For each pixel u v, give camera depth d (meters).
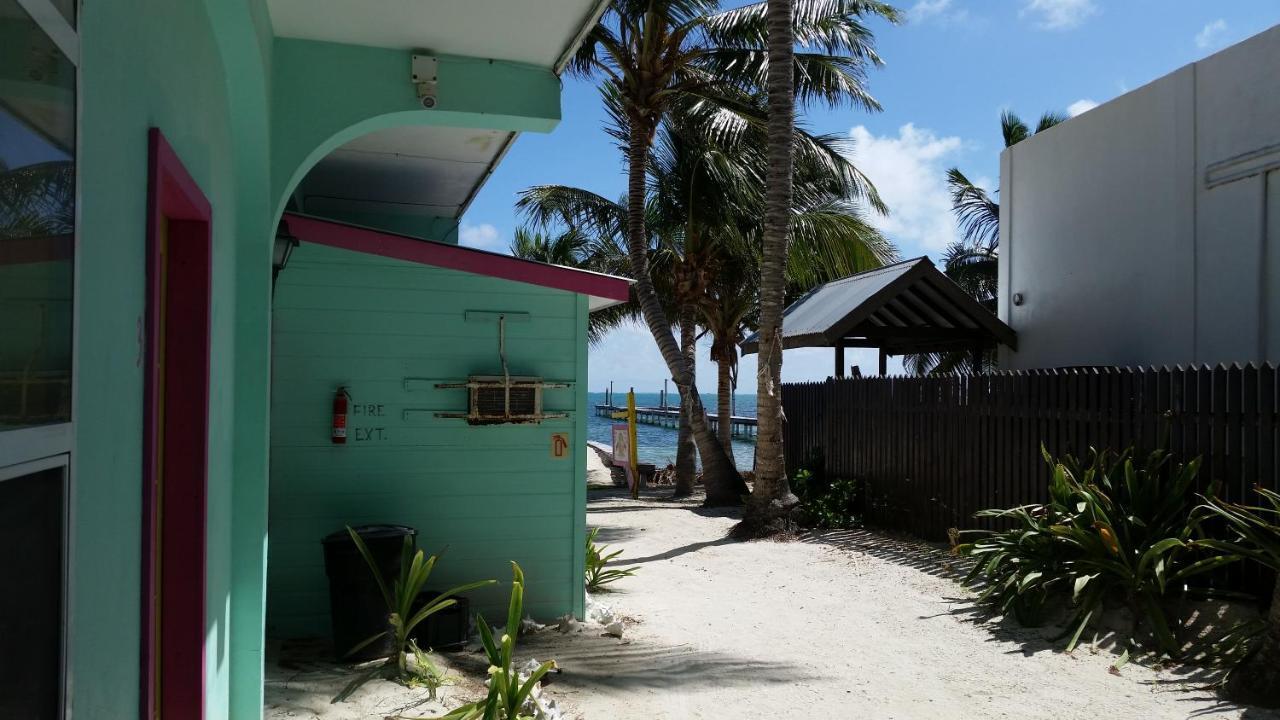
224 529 4.08
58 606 1.65
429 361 6.89
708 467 15.95
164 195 2.87
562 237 25.59
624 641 6.63
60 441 1.64
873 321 13.34
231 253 4.20
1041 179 13.73
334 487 6.71
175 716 3.31
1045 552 7.18
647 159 17.53
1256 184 9.75
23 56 1.47
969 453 10.07
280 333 6.67
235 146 4.32
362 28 5.08
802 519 12.11
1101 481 7.55
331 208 10.30
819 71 15.30
